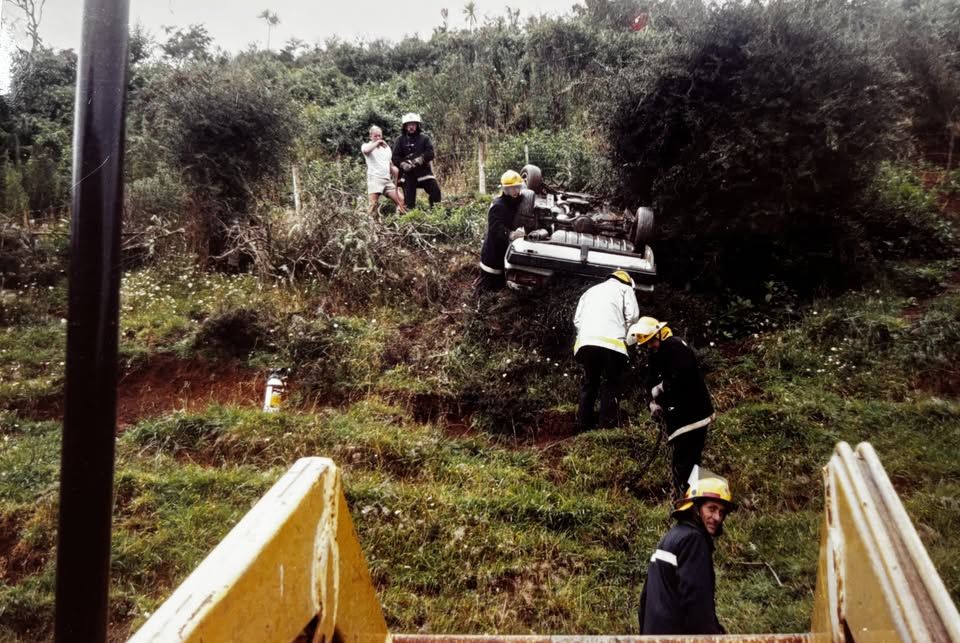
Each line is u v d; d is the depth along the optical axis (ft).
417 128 40.70
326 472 5.28
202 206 35.04
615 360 21.93
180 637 3.40
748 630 14.58
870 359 24.41
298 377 25.25
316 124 57.47
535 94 57.52
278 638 4.42
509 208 27.61
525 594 16.14
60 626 8.02
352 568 5.72
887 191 33.22
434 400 24.29
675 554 11.00
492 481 20.16
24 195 39.86
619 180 29.99
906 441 20.65
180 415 22.47
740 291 29.01
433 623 15.23
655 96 28.02
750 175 27.40
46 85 45.91
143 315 28.94
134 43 57.98
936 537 16.65
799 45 26.91
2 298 29.76
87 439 7.91
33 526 17.94
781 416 21.94
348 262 31.30
